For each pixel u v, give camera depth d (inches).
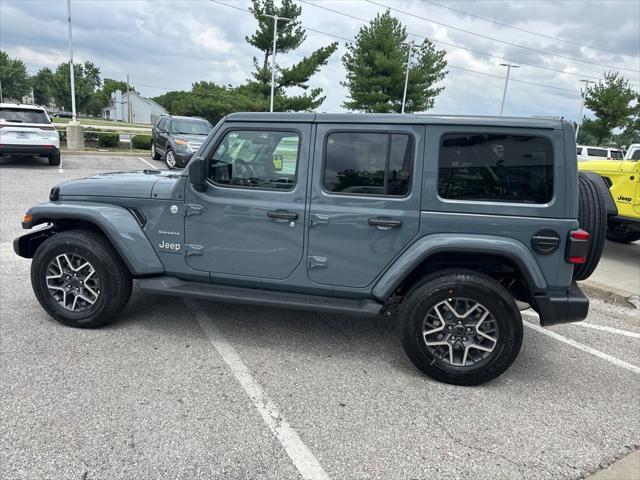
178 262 153.2
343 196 137.9
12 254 235.9
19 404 116.4
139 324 165.3
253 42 1429.6
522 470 103.3
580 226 142.2
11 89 3380.9
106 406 117.3
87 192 157.3
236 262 148.6
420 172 133.0
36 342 148.6
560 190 127.5
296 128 140.4
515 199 130.0
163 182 154.3
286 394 127.4
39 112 547.8
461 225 131.9
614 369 152.1
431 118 132.5
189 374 134.4
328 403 124.4
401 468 102.3
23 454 100.1
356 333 167.9
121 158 704.4
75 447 102.9
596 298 224.4
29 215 156.3
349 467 101.7
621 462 107.0
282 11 1389.0
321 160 139.0
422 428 116.2
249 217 144.4
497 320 130.9
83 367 135.1
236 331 164.1
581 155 842.8
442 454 107.3
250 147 144.4
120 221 150.9
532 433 116.3
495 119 129.7
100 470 96.8
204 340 155.9
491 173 130.8
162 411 116.7
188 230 149.9
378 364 146.6
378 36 1429.6
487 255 135.1
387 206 135.3
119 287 155.0
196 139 587.5
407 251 135.0
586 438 115.3
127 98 3816.4
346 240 138.9
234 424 113.5
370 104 1461.6
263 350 151.5
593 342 173.2
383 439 111.3
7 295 185.6
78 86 3110.2
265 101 1393.9
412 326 134.2
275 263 145.6
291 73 1419.8
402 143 134.4
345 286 142.2
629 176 285.1
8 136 522.6
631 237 342.6
